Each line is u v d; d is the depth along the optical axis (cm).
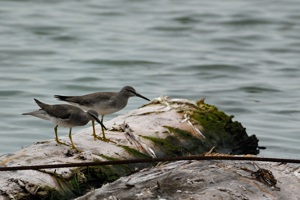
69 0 3453
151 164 1219
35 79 2214
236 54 2662
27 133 1677
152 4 3459
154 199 954
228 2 3553
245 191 987
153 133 1293
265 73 2405
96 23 3052
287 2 3575
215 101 2030
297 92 2158
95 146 1204
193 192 971
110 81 2222
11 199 996
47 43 2708
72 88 2123
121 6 3397
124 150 1207
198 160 1066
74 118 1239
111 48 2666
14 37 2764
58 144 1186
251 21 3172
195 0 3594
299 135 1705
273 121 1834
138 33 2936
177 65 2466
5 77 2228
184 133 1328
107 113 1413
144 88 2152
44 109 1266
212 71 2416
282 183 1025
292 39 2911
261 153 1548
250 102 2027
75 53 2583
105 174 1120
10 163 1084
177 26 3069
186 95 2086
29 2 3356
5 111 1853
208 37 2912
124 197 963
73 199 1038
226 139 1405
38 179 1045
